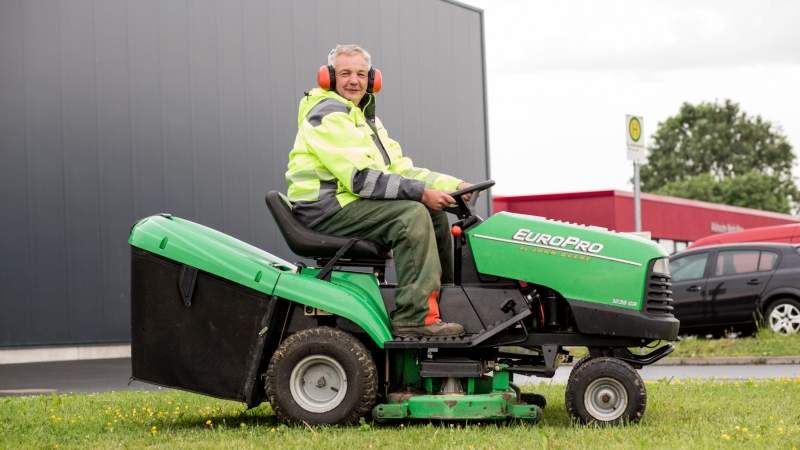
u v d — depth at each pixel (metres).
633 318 7.27
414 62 26.81
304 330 7.39
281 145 23.36
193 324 7.54
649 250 7.36
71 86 19.98
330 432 7.03
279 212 7.64
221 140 22.19
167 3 21.36
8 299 19.00
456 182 7.87
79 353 19.97
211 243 7.59
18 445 6.96
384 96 25.94
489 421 7.60
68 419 8.30
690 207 40.12
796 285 17.05
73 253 19.92
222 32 22.30
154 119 21.11
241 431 7.28
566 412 8.05
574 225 7.51
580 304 7.34
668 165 107.12
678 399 9.05
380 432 6.96
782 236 22.11
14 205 19.16
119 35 20.64
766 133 108.06
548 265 7.40
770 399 9.01
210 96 22.03
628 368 7.22
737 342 16.30
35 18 19.53
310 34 24.08
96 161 20.28
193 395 10.21
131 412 8.77
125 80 20.72
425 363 7.41
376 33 25.77
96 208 20.27
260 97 22.97
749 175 95.94
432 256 7.41
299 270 7.66
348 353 7.25
